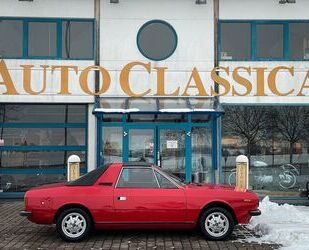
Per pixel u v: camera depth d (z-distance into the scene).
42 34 16.64
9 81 16.33
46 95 16.34
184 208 10.33
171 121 16.28
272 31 16.80
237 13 16.70
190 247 9.86
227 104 16.48
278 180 16.50
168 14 16.66
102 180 10.49
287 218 12.41
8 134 16.59
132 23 16.58
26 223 12.48
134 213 10.30
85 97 16.38
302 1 16.77
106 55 16.48
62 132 16.62
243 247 9.82
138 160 16.22
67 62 16.45
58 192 10.36
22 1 16.58
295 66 16.64
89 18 16.58
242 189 10.88
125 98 16.38
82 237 10.30
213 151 16.34
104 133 16.31
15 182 16.59
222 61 16.59
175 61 16.53
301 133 16.55
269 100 16.55
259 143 16.53
